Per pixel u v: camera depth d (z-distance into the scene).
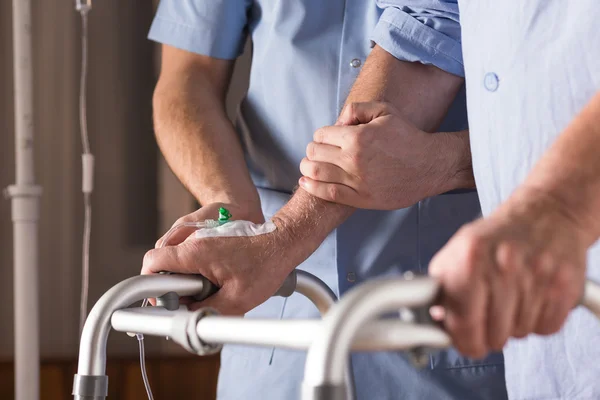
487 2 0.97
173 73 1.43
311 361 0.54
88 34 3.10
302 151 1.28
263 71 1.33
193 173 1.24
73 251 3.10
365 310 0.54
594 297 0.61
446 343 0.58
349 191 1.01
